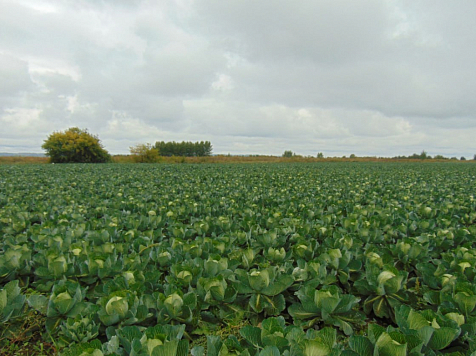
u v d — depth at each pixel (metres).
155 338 2.20
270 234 4.62
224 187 11.44
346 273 3.74
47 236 4.56
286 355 2.09
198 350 2.27
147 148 54.44
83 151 51.25
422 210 6.85
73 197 8.52
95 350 2.12
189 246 4.18
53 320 2.96
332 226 5.98
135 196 9.18
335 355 2.10
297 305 3.21
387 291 3.28
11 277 3.81
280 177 16.39
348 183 13.20
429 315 2.58
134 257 3.87
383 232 5.50
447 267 3.75
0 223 5.88
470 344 2.34
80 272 3.68
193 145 113.56
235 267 3.83
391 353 2.11
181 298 2.96
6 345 3.01
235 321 3.18
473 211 7.06
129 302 2.85
